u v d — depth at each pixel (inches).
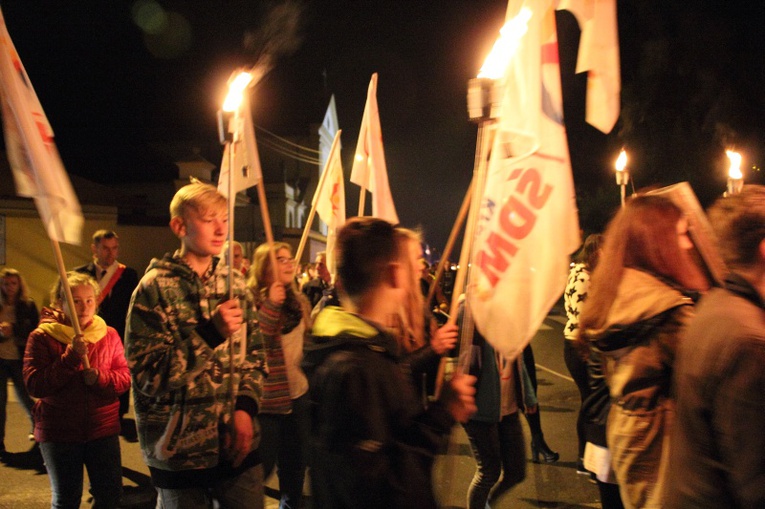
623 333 89.9
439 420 70.5
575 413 301.0
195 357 104.5
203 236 111.6
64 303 157.2
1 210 626.8
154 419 105.4
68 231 115.1
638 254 93.7
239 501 109.9
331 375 68.4
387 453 66.5
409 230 103.4
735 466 63.2
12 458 247.9
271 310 157.4
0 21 111.3
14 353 253.6
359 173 203.9
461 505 189.9
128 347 104.3
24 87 113.1
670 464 72.9
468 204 92.5
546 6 85.5
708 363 66.0
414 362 90.0
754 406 62.8
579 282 176.4
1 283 253.3
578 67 85.7
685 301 88.4
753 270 68.9
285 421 162.2
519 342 82.7
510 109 86.1
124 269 266.5
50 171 112.7
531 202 84.0
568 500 194.5
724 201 77.0
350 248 76.1
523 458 159.8
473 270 86.0
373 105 202.1
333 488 67.8
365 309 74.8
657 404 88.2
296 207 1585.9
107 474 151.5
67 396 147.7
